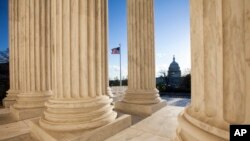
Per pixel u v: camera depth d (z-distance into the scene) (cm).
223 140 268
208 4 317
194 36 365
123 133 781
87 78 719
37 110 1072
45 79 1150
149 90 1317
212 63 312
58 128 638
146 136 752
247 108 254
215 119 297
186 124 345
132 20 1384
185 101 2033
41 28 1141
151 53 1377
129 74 1391
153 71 1382
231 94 275
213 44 308
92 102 712
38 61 1123
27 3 1124
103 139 699
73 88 702
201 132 298
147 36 1359
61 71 701
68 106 675
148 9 1373
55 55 725
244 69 258
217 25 296
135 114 1192
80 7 706
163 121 999
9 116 1098
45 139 630
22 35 1198
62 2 699
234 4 270
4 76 2652
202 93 332
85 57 712
